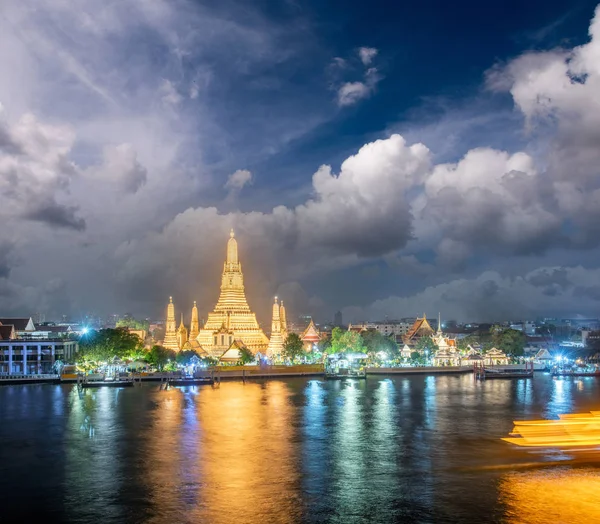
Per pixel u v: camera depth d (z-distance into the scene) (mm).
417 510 85750
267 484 96438
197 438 127188
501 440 125625
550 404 176500
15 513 84750
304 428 138000
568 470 103562
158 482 97438
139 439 126250
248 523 81250
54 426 139875
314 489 94125
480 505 87625
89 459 110688
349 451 116375
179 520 82188
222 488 94625
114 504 87938
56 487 95188
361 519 82688
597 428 131875
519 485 96000
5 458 111375
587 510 85750
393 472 102625
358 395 198500
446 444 121812
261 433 132500
